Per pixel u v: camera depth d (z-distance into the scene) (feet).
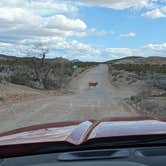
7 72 238.68
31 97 129.59
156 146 8.16
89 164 7.72
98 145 8.14
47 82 239.71
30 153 8.19
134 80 293.02
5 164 8.04
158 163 7.75
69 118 69.67
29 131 10.06
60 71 299.99
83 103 106.83
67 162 7.83
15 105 94.22
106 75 403.54
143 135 8.30
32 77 240.32
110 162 7.75
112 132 8.68
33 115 72.90
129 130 8.82
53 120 66.23
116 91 219.00
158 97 128.67
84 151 8.06
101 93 194.18
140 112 82.74
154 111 83.35
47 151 8.11
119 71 430.61
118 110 86.38
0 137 9.48
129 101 118.83
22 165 7.95
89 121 11.12
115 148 8.11
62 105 98.22
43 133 9.41
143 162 7.80
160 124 9.58
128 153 7.97
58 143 8.21
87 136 8.54
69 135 8.79
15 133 10.03
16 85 184.75
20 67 266.16
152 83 231.71
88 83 297.12
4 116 70.38
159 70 382.63
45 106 93.76
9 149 8.23
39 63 245.65
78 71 434.30
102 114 77.20
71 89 240.53
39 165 7.83
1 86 155.43
